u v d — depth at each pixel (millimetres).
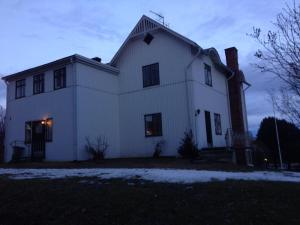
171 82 21234
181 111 20641
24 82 23156
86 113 20484
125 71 23312
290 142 36844
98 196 8555
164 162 16984
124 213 7418
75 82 20078
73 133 19750
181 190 8609
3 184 10789
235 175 11008
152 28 22016
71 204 8234
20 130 22797
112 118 22531
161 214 7184
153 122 21688
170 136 20859
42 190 9586
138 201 7973
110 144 21969
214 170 13102
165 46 21750
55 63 20922
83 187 9594
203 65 22344
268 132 38281
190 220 6809
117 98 23297
